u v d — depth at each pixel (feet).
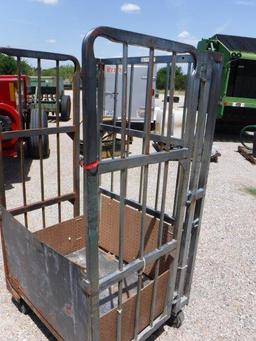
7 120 12.92
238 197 13.69
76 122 7.25
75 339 4.96
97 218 4.04
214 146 22.38
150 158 4.51
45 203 7.34
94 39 3.44
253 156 20.03
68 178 14.60
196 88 4.86
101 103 6.78
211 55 4.91
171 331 6.48
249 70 25.63
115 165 4.04
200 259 8.93
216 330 6.55
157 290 5.74
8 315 6.61
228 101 24.80
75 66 6.88
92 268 4.18
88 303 4.35
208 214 11.78
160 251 5.34
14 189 13.00
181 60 5.12
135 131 6.06
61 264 4.64
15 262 6.16
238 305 7.27
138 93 21.24
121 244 4.55
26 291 6.05
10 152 13.48
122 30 3.68
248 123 29.01
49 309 5.42
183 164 5.13
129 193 13.29
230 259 9.01
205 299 7.39
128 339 5.48
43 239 6.89
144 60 5.70
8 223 5.95
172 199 12.80
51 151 19.49
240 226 11.00
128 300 5.16
